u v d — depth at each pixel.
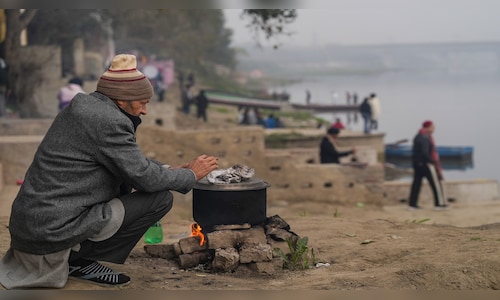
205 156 5.91
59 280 5.39
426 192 20.55
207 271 6.48
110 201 5.46
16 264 5.51
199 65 67.56
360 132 33.22
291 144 29.56
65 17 30.45
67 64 31.41
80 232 5.27
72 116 5.32
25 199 5.29
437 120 74.50
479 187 21.28
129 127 5.38
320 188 18.59
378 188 18.80
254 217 6.61
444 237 7.61
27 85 25.77
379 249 7.09
